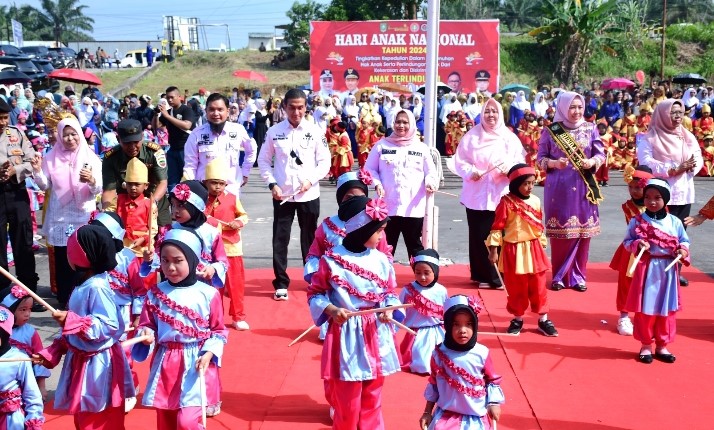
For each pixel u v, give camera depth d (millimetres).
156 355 4848
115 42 62531
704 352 6953
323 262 4953
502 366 6613
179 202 5824
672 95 22875
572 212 8914
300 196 8633
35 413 4949
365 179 6156
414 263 6508
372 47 31016
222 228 7391
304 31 44531
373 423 5000
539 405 5777
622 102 26969
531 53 40656
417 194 8844
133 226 7109
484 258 9000
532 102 27656
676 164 9008
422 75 31078
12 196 8203
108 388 4816
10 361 4746
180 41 50906
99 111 20344
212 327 4910
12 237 8336
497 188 8898
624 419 5535
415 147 8828
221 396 5988
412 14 41469
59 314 4648
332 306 4820
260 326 7738
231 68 45281
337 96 28219
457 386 4641
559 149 8992
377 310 4766
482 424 4676
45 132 15859
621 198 16172
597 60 40406
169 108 11508
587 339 7316
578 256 9047
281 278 8664
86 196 8180
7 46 31234
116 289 5512
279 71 43594
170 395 4762
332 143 19297
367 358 4820
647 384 6207
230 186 8461
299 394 6043
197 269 5609
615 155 20422
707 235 12297
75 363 4828
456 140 22391
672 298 6582
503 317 7977
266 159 8695
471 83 31234
